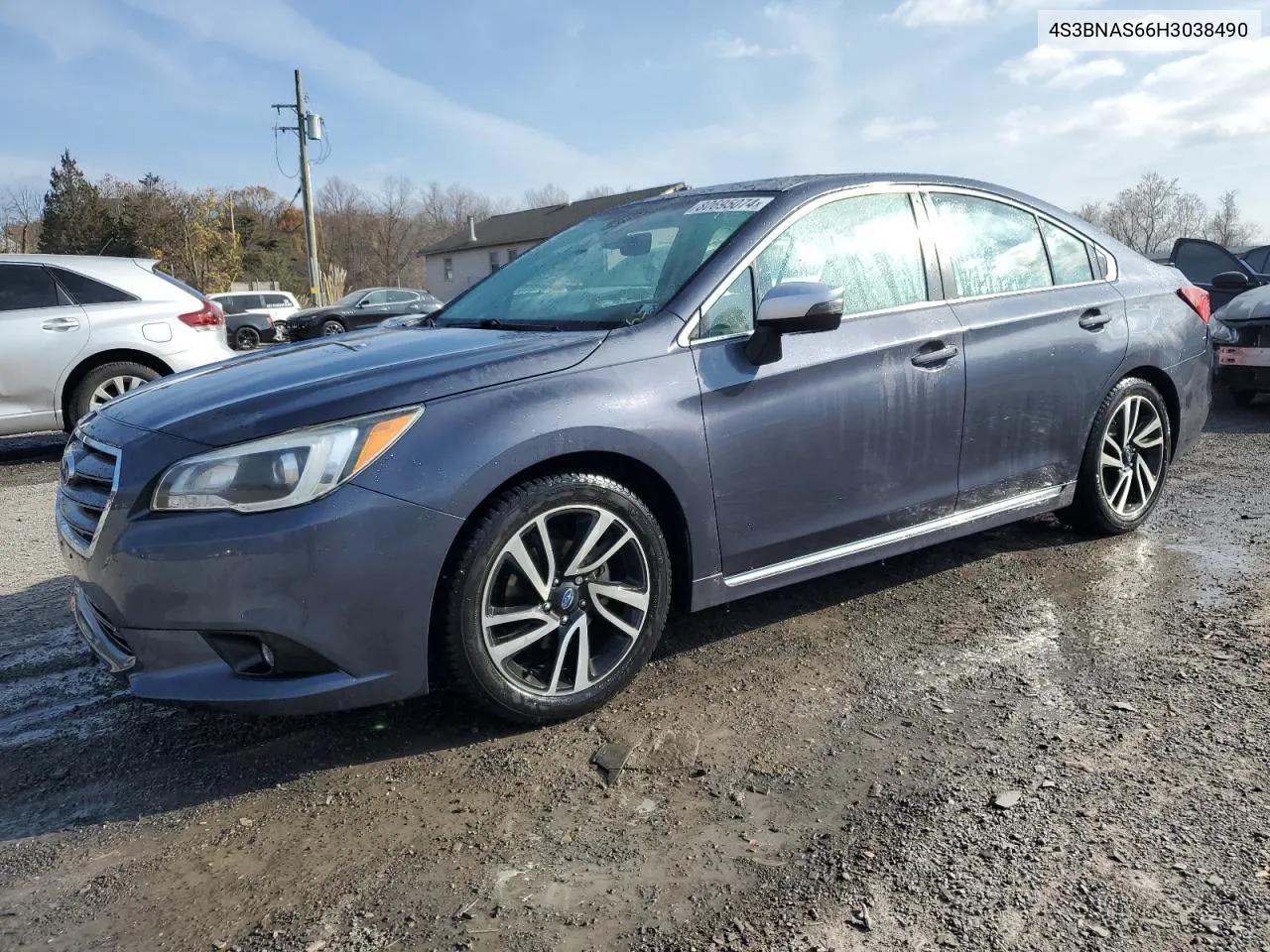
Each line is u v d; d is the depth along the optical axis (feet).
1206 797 7.63
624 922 6.48
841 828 7.43
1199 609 11.59
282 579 7.77
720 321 10.05
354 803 8.09
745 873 6.95
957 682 9.90
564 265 12.21
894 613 11.84
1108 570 13.08
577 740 8.98
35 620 12.83
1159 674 9.89
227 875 7.20
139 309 25.44
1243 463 19.72
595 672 9.37
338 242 261.24
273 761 8.87
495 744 8.97
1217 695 9.37
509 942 6.32
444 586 8.42
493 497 8.60
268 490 7.80
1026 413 12.46
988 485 12.25
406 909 6.71
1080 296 13.23
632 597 9.45
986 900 6.53
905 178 12.12
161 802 8.27
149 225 142.82
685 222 11.54
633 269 11.17
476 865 7.18
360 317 78.33
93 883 7.18
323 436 7.95
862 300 11.09
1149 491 14.56
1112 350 13.39
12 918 6.80
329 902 6.82
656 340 9.60
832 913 6.47
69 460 9.33
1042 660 10.35
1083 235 13.85
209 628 7.86
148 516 7.97
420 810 7.95
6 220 165.68
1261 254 33.22
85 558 8.30
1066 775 8.04
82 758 9.09
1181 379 14.51
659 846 7.31
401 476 8.08
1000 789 7.88
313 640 7.91
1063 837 7.19
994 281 12.45
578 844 7.38
